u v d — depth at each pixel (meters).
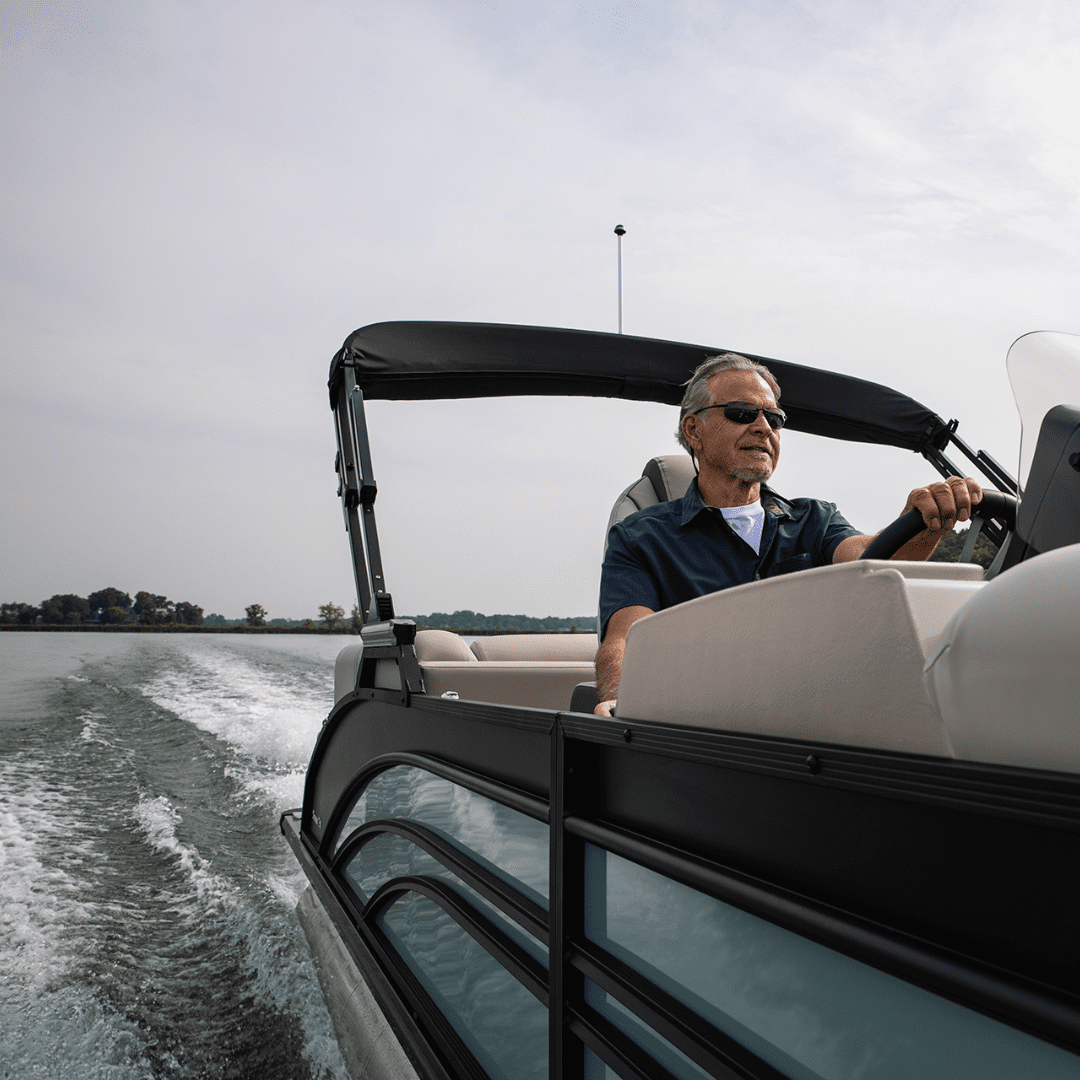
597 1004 1.02
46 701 8.37
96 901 2.72
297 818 3.29
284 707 7.54
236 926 2.49
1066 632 0.41
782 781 0.72
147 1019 1.93
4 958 2.24
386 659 2.09
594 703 1.64
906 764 0.53
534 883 1.19
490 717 1.34
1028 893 0.49
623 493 2.55
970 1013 0.55
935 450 2.92
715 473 1.90
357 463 2.25
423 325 2.59
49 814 3.87
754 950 0.76
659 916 0.90
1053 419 0.95
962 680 0.47
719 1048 0.79
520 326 2.72
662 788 0.89
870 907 0.62
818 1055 0.68
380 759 2.01
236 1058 1.77
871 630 0.60
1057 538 0.91
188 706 7.65
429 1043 1.55
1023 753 0.45
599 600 1.88
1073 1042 0.45
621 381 2.81
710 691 0.80
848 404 2.86
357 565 2.39
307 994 2.04
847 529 1.88
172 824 3.67
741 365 1.89
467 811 1.47
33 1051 1.79
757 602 0.74
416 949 1.73
